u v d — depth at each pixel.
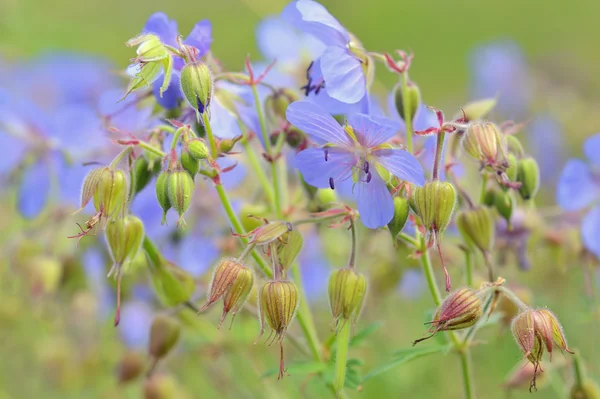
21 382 0.69
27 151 0.58
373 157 0.46
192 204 0.56
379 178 0.46
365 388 0.66
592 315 0.56
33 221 0.59
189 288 0.51
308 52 0.57
